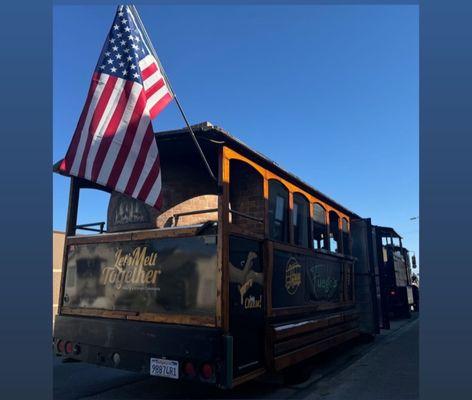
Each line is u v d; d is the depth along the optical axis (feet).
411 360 28.94
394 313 57.62
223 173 17.10
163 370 16.67
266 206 20.15
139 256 18.53
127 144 17.30
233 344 16.42
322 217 28.40
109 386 22.08
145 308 17.95
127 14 18.25
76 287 20.63
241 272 17.49
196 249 17.01
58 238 44.32
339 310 29.37
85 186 22.57
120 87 17.70
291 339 20.80
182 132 17.51
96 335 18.98
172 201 20.29
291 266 22.02
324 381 23.22
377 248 41.16
